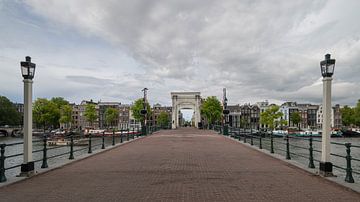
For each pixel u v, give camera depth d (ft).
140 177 30.07
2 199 22.18
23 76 30.66
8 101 325.83
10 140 223.51
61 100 320.91
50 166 35.96
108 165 38.14
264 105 377.50
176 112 233.35
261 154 50.42
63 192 24.08
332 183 27.35
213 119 210.18
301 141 171.01
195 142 77.82
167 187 25.62
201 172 32.89
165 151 55.16
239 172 32.96
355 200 21.76
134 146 66.44
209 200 21.53
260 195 23.02
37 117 253.24
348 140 210.59
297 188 25.40
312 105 409.08
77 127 367.86
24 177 29.58
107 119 330.34
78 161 42.06
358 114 277.85
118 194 23.31
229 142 77.82
